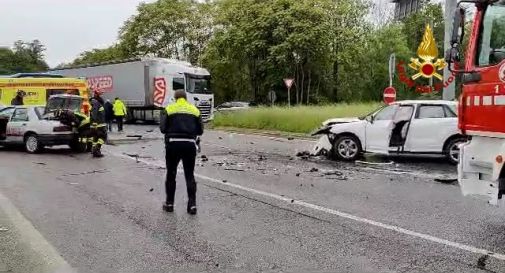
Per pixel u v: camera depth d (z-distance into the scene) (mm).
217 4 51688
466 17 6535
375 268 5297
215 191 9539
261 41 38688
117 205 8352
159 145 18547
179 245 6129
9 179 11062
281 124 26125
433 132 13281
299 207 8141
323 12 38094
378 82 45562
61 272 5211
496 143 6281
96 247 6062
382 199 8734
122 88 35219
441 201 8555
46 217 7543
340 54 40125
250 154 15828
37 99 25312
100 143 15227
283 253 5801
